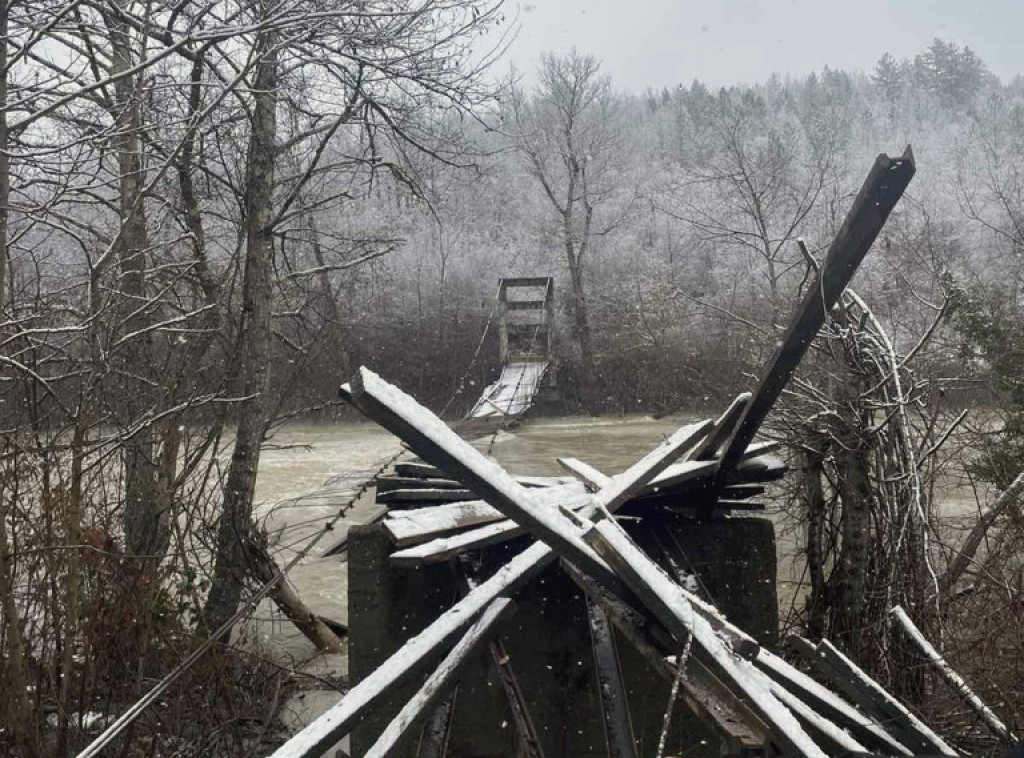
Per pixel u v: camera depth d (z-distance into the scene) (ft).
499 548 17.98
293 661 23.81
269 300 30.73
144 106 27.37
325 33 30.07
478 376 131.13
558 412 128.26
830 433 21.59
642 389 122.52
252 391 29.01
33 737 15.51
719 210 113.70
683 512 19.11
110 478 19.58
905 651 18.57
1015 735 14.06
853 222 13.43
